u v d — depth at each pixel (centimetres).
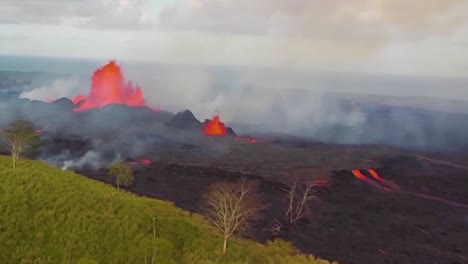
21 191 4872
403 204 12738
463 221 11331
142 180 13150
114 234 4475
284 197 12194
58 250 4188
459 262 8362
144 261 4200
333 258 7869
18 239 4209
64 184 5350
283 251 5119
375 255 8362
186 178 13800
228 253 4566
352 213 11319
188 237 4781
